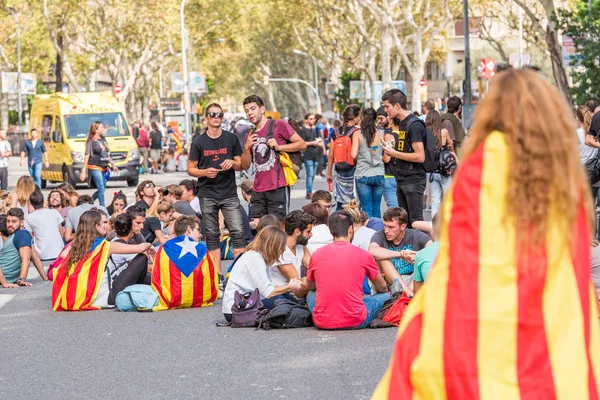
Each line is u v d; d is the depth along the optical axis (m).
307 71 114.69
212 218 15.53
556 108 4.62
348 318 11.34
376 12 53.50
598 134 16.56
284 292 11.93
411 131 15.78
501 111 4.65
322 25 74.94
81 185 44.25
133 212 14.33
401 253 11.81
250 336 11.29
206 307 13.48
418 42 56.22
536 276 4.58
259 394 8.53
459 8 62.69
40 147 37.62
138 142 53.22
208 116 15.41
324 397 8.36
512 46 95.44
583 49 34.03
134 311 13.34
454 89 99.88
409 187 15.95
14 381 9.41
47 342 11.35
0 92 92.69
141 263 13.75
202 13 84.38
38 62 88.94
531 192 4.55
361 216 14.02
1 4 68.31
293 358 9.99
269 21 88.25
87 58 71.81
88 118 41.94
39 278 17.25
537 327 4.59
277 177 15.91
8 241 16.42
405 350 4.77
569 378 4.59
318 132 44.78
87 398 8.64
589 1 35.94
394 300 11.68
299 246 12.55
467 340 4.61
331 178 20.42
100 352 10.66
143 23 66.06
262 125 15.90
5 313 13.64
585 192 4.66
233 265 12.34
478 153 4.65
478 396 4.58
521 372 4.59
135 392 8.78
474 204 4.60
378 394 4.77
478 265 4.59
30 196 19.30
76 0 64.38
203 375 9.35
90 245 13.60
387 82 53.94
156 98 117.62
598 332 4.78
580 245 4.64
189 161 15.48
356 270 11.40
